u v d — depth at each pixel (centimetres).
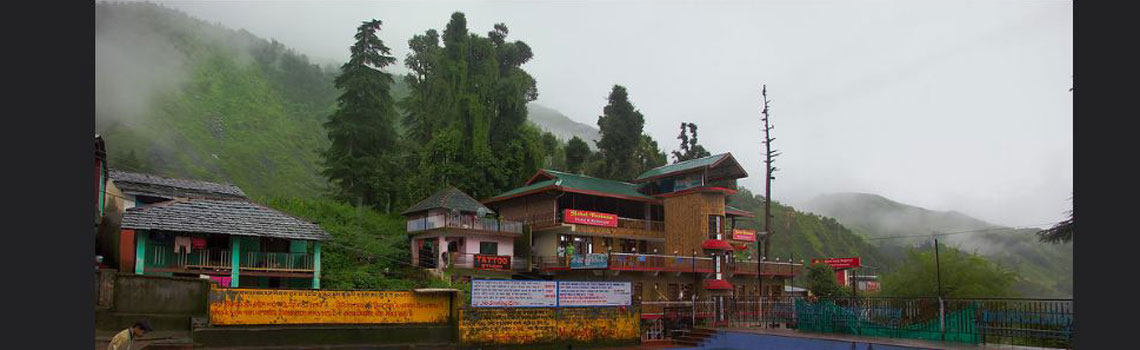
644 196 4762
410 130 6044
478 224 4225
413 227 4431
